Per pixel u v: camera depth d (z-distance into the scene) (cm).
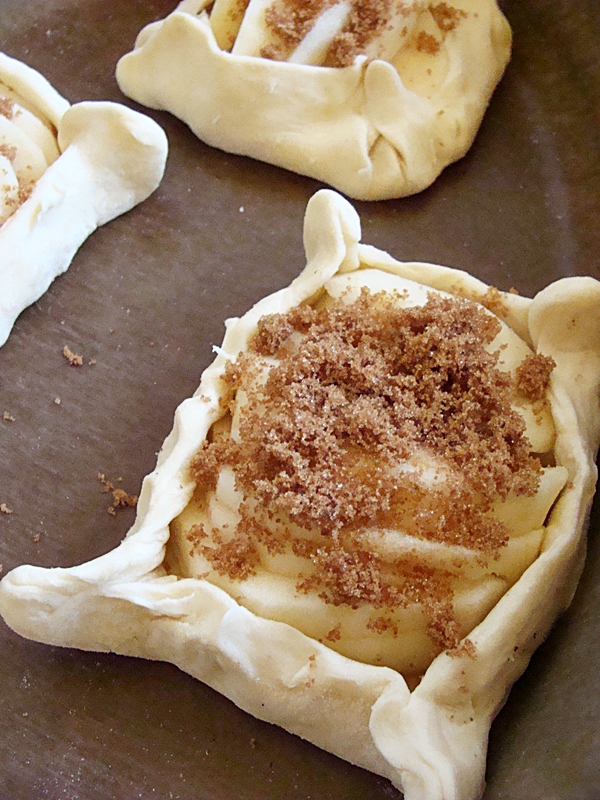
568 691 32
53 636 34
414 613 33
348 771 34
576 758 30
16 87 40
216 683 34
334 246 36
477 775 32
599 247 39
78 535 37
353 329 35
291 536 33
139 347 39
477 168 40
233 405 35
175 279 39
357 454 33
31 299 39
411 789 31
